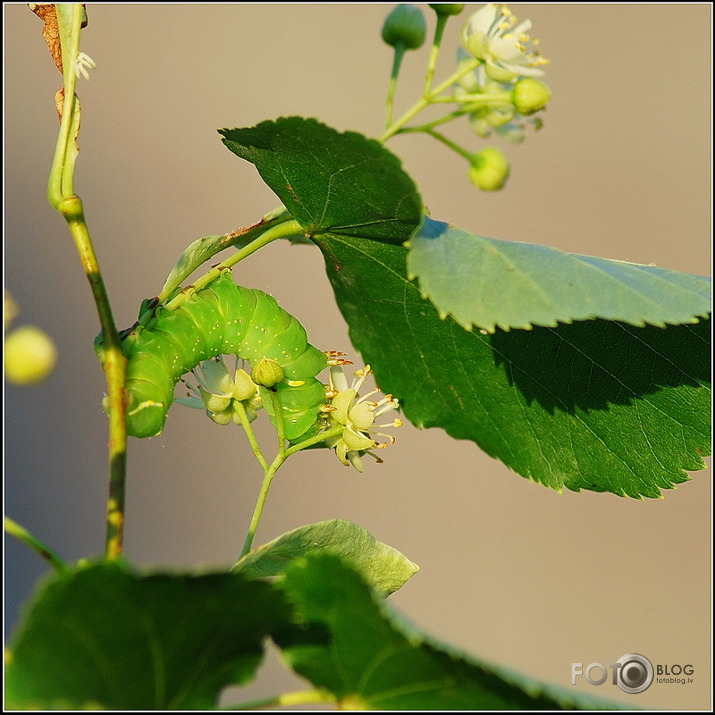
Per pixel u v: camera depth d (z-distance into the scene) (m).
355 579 0.48
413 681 0.48
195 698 0.48
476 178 0.52
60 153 0.51
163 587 0.47
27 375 0.48
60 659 0.47
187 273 0.53
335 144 0.51
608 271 0.51
